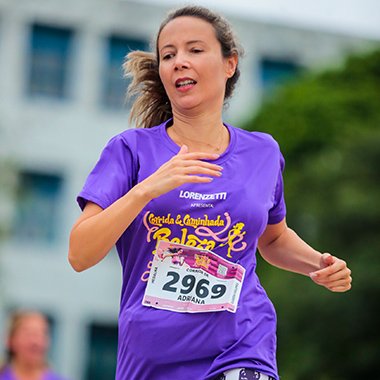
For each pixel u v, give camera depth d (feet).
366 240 126.52
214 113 25.27
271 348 24.64
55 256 193.67
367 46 176.96
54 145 197.57
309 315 122.62
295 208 136.26
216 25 25.25
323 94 162.09
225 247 24.30
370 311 121.19
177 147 25.03
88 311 194.59
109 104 201.05
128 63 27.78
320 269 26.99
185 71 24.79
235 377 23.66
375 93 163.02
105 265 196.54
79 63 199.82
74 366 192.75
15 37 197.47
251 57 204.64
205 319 24.06
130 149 24.97
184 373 24.13
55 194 196.54
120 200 23.22
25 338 46.93
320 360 122.42
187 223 24.17
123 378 24.67
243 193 24.47
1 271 154.92
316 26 207.51
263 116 163.53
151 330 24.09
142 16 200.44
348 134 152.66
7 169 141.18
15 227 192.44
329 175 136.26
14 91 196.75
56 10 198.59
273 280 126.82
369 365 120.78
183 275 24.17
